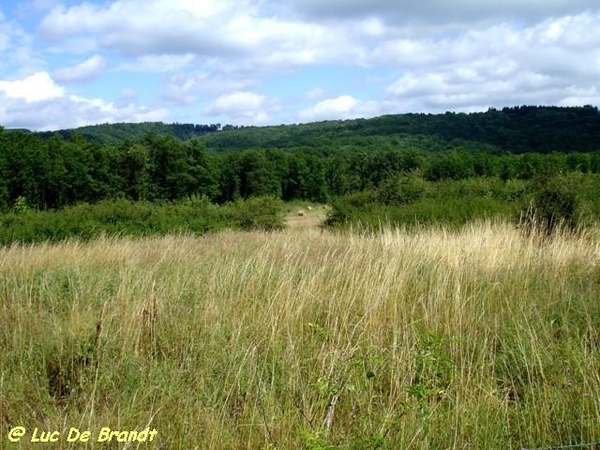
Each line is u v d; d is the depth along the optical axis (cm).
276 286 637
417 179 2238
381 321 534
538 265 782
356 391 373
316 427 343
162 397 386
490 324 541
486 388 413
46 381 421
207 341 495
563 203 1167
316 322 550
